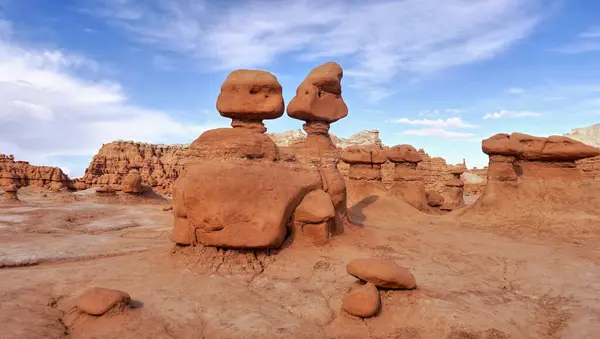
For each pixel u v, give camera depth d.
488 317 7.12
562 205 18.73
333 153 16.30
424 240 15.08
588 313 7.39
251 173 11.66
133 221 24.62
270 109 13.23
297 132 65.50
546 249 13.55
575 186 19.95
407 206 23.50
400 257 12.12
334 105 17.27
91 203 35.44
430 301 7.60
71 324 7.18
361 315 7.30
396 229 17.22
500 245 14.31
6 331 6.38
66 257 13.37
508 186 20.44
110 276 10.12
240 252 11.12
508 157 20.72
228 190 11.15
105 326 6.98
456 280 9.71
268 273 10.41
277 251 11.62
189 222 11.69
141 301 8.27
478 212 20.38
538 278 10.02
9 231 18.98
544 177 20.97
